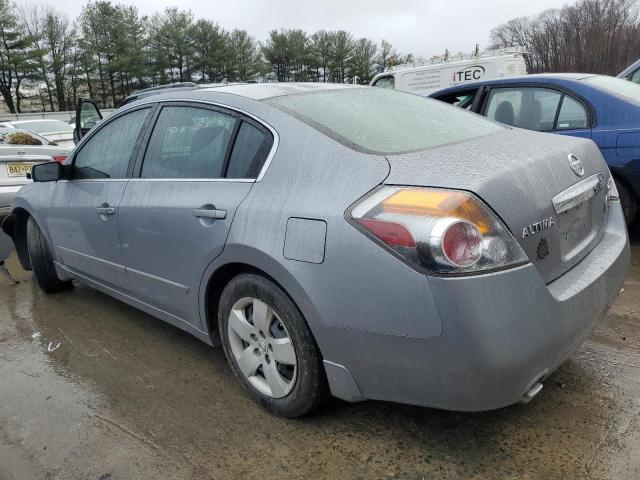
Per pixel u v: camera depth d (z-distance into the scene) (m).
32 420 2.62
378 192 1.98
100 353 3.32
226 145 2.61
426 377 1.89
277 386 2.42
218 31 68.62
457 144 2.33
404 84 14.42
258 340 2.47
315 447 2.30
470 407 1.88
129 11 60.16
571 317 2.03
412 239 1.81
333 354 2.12
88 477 2.21
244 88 2.84
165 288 2.93
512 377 1.84
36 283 4.82
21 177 5.53
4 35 53.19
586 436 2.25
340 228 1.99
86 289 4.57
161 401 2.74
